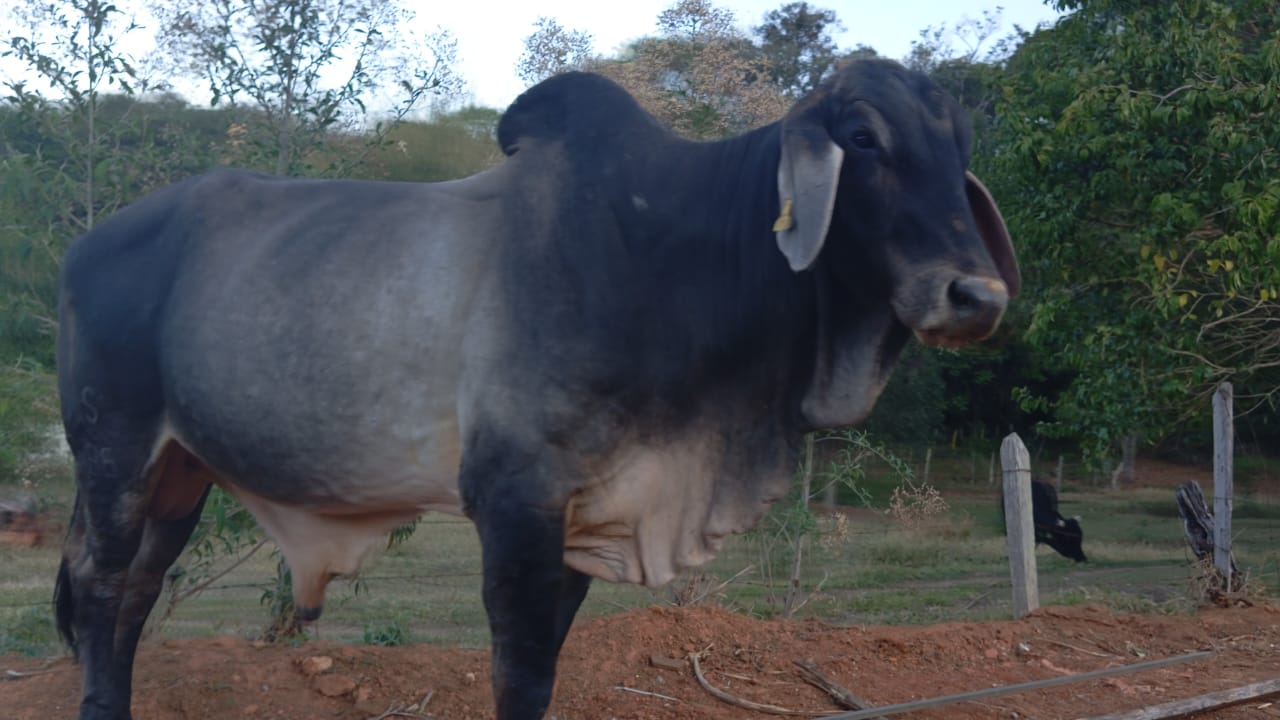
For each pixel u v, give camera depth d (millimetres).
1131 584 9961
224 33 6352
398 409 3389
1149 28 9078
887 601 9594
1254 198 7773
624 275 3277
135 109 7020
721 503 3395
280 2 6340
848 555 12008
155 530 4203
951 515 16359
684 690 4695
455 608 8453
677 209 3326
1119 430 8531
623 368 3232
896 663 5117
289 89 6379
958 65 20844
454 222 3496
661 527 3379
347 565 3836
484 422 3232
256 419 3559
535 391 3209
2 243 6145
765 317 3287
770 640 5305
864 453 7512
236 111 6789
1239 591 7043
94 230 4051
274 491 3662
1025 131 9195
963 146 3117
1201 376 8047
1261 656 5430
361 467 3465
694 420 3338
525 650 3209
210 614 7934
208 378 3635
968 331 2852
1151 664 5164
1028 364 20750
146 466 3873
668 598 7047
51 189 6004
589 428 3221
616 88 3576
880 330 3205
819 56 19766
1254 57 8555
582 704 4504
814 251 2846
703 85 8164
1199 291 8852
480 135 12172
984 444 23969
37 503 9562
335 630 7547
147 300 3820
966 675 4988
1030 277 9938
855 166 2996
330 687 4566
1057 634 5660
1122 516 18109
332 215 3678
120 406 3842
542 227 3350
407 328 3387
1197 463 25891
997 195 10359
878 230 2980
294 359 3488
